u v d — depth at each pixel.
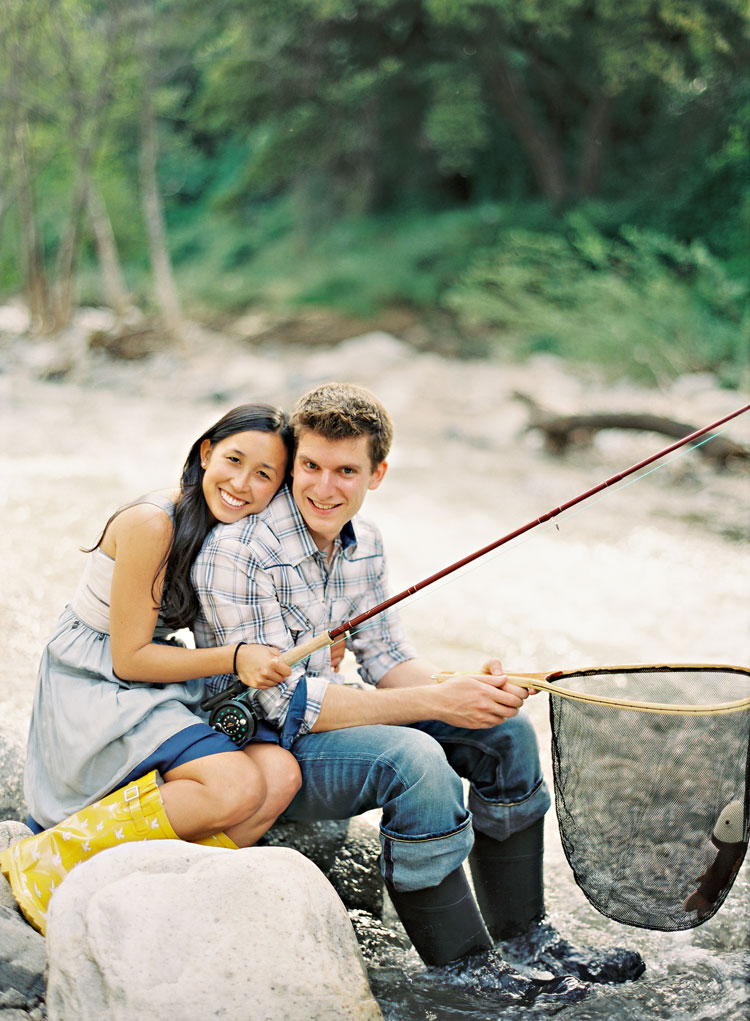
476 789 2.67
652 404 9.89
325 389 2.61
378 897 2.83
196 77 20.91
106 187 22.06
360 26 16.45
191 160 26.08
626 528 6.98
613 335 11.71
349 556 2.74
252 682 2.51
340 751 2.52
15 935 2.27
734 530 6.97
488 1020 2.31
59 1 15.08
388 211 21.11
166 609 2.64
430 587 5.59
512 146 19.44
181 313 18.73
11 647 4.30
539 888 2.67
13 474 7.52
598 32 13.40
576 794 2.43
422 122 19.09
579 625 5.09
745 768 2.36
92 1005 2.11
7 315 19.30
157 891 2.20
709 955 2.58
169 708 2.56
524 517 7.15
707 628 5.09
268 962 2.12
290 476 2.67
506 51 16.39
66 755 2.56
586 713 2.39
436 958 2.46
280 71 17.47
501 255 14.38
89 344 14.65
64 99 16.12
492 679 2.55
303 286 18.02
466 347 15.31
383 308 16.66
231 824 2.45
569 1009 2.36
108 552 2.60
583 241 14.98
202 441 2.61
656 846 2.39
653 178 16.22
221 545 2.55
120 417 10.49
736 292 11.45
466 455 9.12
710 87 14.59
